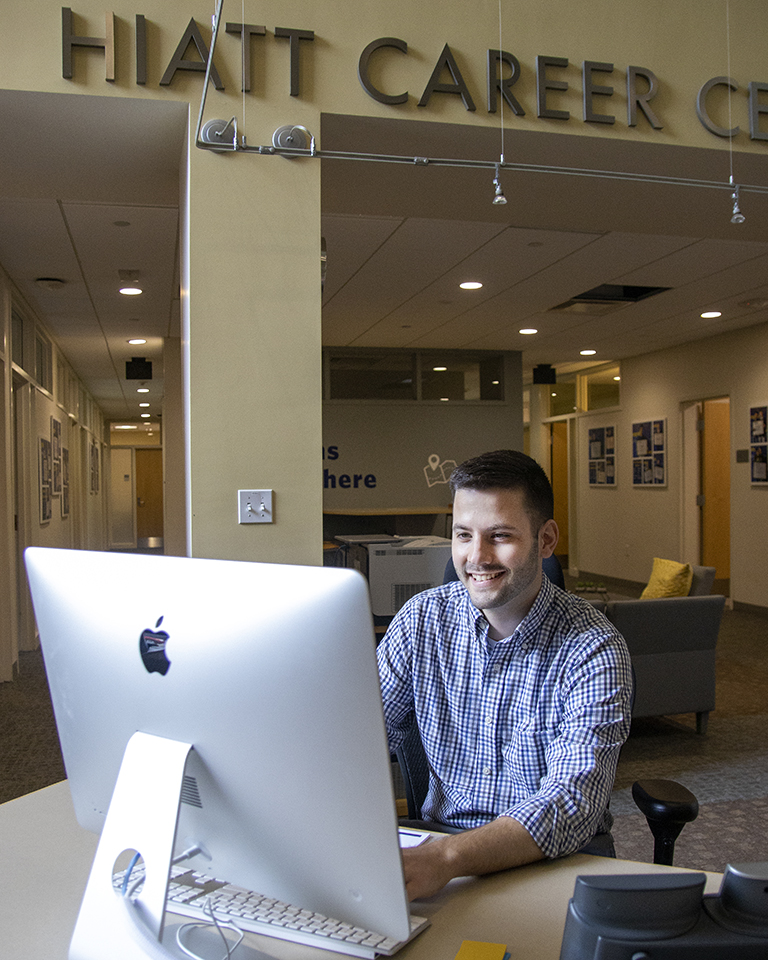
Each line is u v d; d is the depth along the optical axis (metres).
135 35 2.86
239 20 2.97
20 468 6.77
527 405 14.34
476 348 10.02
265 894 0.99
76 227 5.11
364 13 3.08
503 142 3.31
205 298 2.95
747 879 0.85
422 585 4.74
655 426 10.41
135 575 1.00
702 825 3.29
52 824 1.43
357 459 9.84
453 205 3.98
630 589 10.88
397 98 3.08
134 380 12.17
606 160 3.52
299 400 3.01
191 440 2.94
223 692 0.92
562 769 1.34
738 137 3.45
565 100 3.26
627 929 0.83
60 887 1.20
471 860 1.17
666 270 6.46
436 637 1.56
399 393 10.02
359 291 7.00
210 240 2.96
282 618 0.86
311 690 0.85
